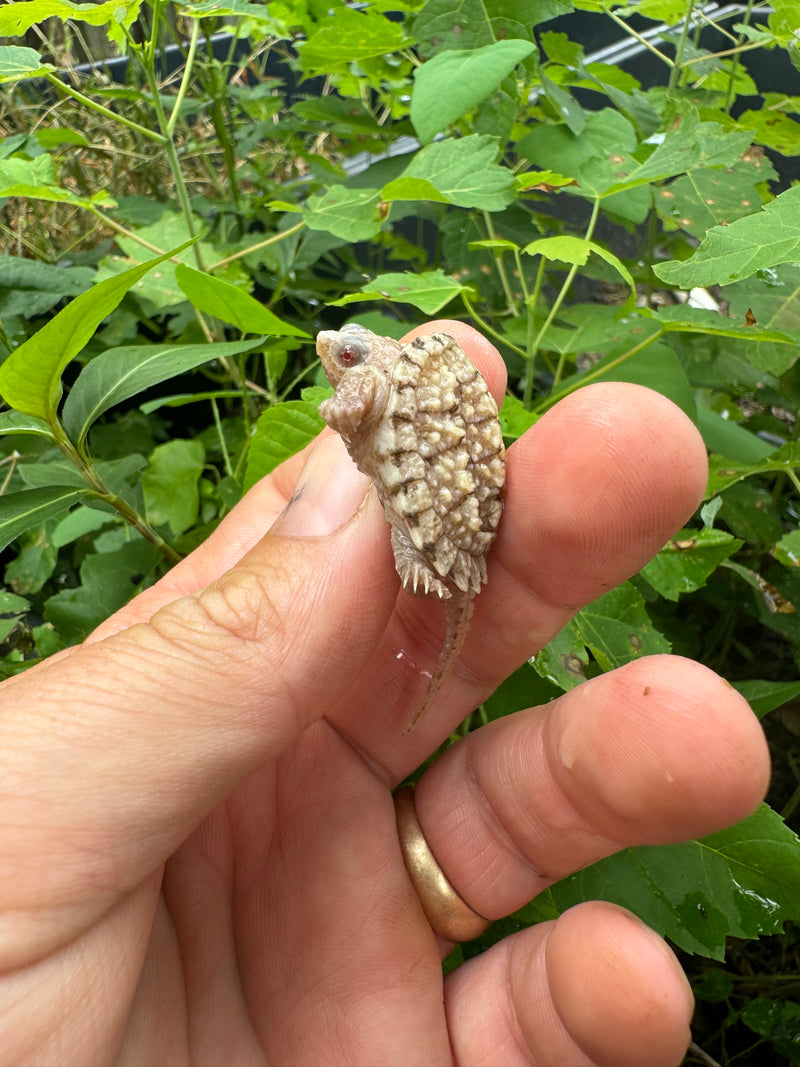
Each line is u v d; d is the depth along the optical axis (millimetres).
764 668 168
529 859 96
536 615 94
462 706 104
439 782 100
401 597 100
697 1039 135
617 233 225
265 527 107
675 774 78
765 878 100
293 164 260
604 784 83
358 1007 93
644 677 80
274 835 97
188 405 208
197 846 93
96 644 73
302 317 213
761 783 77
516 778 93
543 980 89
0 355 155
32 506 104
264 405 187
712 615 173
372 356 87
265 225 222
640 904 106
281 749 80
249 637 75
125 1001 71
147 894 74
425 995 94
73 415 107
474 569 85
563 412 82
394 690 102
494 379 101
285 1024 94
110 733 67
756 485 164
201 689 71
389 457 79
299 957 95
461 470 82
